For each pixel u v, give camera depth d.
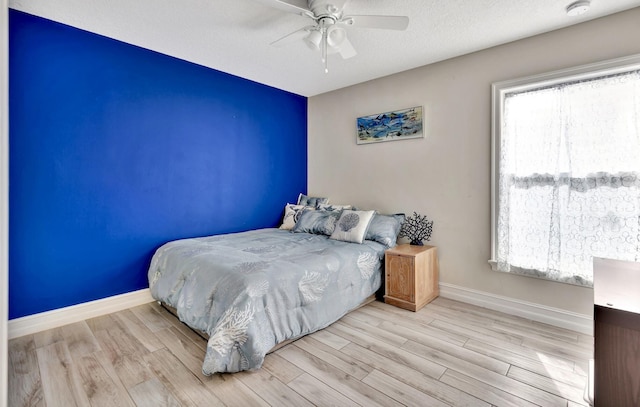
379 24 1.92
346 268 2.47
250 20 2.25
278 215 4.03
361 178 3.67
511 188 2.57
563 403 1.55
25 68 2.19
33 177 2.24
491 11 2.09
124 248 2.71
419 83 3.11
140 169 2.78
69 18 2.25
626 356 1.11
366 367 1.85
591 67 2.17
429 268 2.88
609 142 2.14
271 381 1.71
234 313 1.77
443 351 2.02
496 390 1.64
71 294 2.44
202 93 3.18
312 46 2.13
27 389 1.63
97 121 2.52
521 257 2.54
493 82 2.63
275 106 3.92
